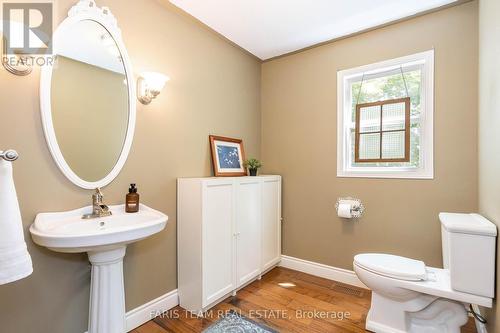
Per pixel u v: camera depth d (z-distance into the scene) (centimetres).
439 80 197
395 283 153
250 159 266
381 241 223
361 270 169
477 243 135
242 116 275
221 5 192
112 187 162
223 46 248
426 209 203
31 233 118
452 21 192
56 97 138
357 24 218
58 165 138
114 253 138
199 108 223
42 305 133
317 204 259
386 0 185
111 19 160
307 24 218
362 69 233
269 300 207
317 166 260
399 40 214
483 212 163
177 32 204
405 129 214
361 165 239
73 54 145
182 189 197
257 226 241
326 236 253
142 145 179
